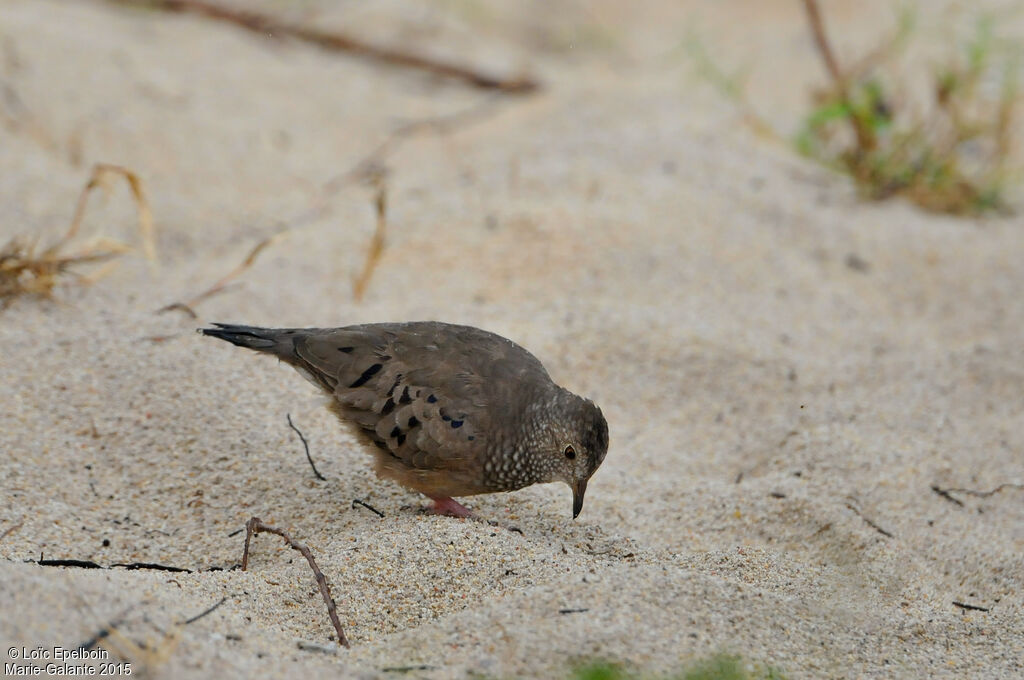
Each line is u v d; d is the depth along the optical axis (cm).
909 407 1156
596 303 1273
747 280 1351
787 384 1177
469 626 747
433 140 1758
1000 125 1650
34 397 1023
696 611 774
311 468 982
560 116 1797
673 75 2212
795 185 1609
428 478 930
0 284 1167
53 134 1539
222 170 1573
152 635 687
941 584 914
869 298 1373
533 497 997
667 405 1159
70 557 862
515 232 1386
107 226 1380
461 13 2462
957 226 1563
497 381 924
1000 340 1302
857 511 982
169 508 932
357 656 735
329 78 1975
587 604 762
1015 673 796
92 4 2022
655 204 1462
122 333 1126
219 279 1283
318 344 942
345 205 1509
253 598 798
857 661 780
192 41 1977
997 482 1047
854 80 1770
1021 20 2198
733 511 983
